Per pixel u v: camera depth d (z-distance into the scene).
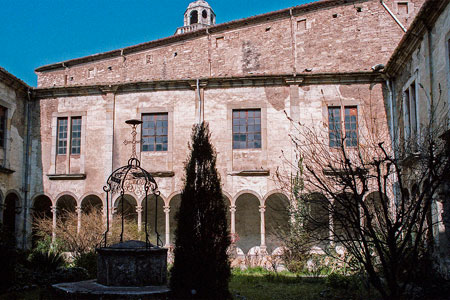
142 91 20.83
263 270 16.98
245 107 20.05
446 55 13.28
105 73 29.95
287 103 19.89
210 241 10.02
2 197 19.16
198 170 10.40
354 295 11.72
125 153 20.53
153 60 28.55
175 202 21.50
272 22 25.75
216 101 20.30
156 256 11.12
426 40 14.77
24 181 20.86
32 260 14.99
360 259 9.20
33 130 21.33
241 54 26.19
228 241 10.23
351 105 19.55
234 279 14.80
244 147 19.94
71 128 21.16
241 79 20.06
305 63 24.70
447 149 9.01
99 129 20.84
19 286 12.41
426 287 9.77
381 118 19.27
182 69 27.58
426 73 14.83
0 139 19.36
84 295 10.06
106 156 20.55
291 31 25.28
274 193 19.66
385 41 23.84
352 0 24.44
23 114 21.11
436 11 13.77
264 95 20.08
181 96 20.55
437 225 12.97
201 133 10.74
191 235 10.05
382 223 10.86
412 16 24.22
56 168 20.94
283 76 19.81
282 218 21.14
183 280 9.94
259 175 19.58
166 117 20.58
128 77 29.14
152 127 20.62
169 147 20.22
